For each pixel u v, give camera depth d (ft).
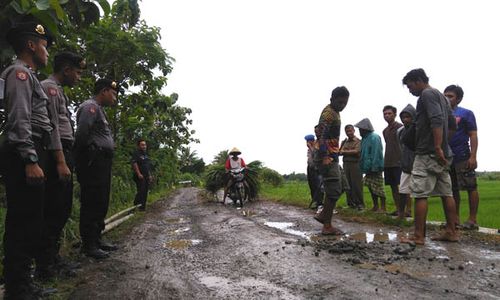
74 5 13.64
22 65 9.96
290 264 14.42
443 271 13.14
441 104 17.25
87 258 16.24
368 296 10.84
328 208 20.29
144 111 40.78
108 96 16.90
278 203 40.73
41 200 10.25
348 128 30.30
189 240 20.39
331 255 15.70
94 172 16.16
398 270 13.28
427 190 17.38
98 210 16.47
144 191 36.76
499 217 25.16
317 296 10.97
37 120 10.43
